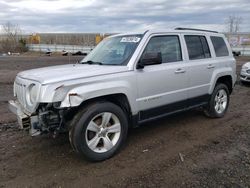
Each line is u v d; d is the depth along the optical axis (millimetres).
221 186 3500
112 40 5465
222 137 5234
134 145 4840
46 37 58812
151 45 4945
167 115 5277
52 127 4020
